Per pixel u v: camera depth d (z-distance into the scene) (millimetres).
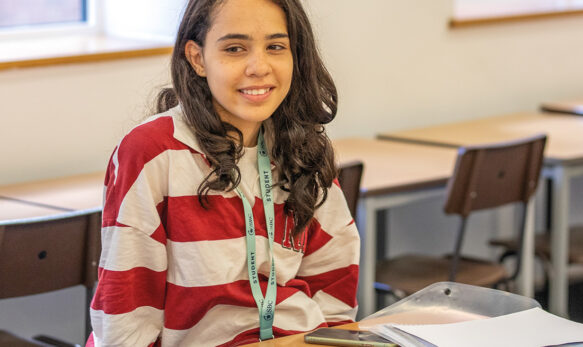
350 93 3652
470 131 3734
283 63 1492
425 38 3887
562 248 3260
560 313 3318
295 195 1585
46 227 2006
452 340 1320
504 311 1477
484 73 4137
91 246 2098
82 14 3434
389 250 3861
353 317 1701
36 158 2834
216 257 1490
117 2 3377
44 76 2812
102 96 2961
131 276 1470
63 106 2873
